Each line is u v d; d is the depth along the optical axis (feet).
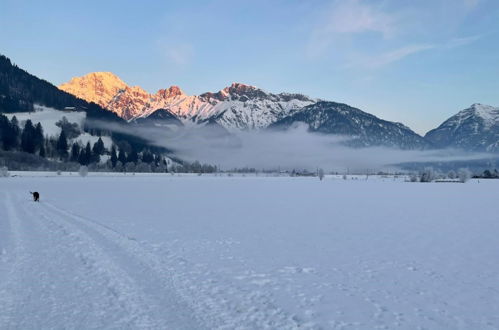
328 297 35.27
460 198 171.22
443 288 38.37
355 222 87.66
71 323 27.94
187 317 29.48
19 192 184.75
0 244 56.18
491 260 50.65
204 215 98.68
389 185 333.01
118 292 34.96
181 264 46.24
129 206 120.06
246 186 290.35
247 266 46.19
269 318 29.89
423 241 64.28
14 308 30.81
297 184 345.92
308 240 64.23
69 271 41.78
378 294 36.32
